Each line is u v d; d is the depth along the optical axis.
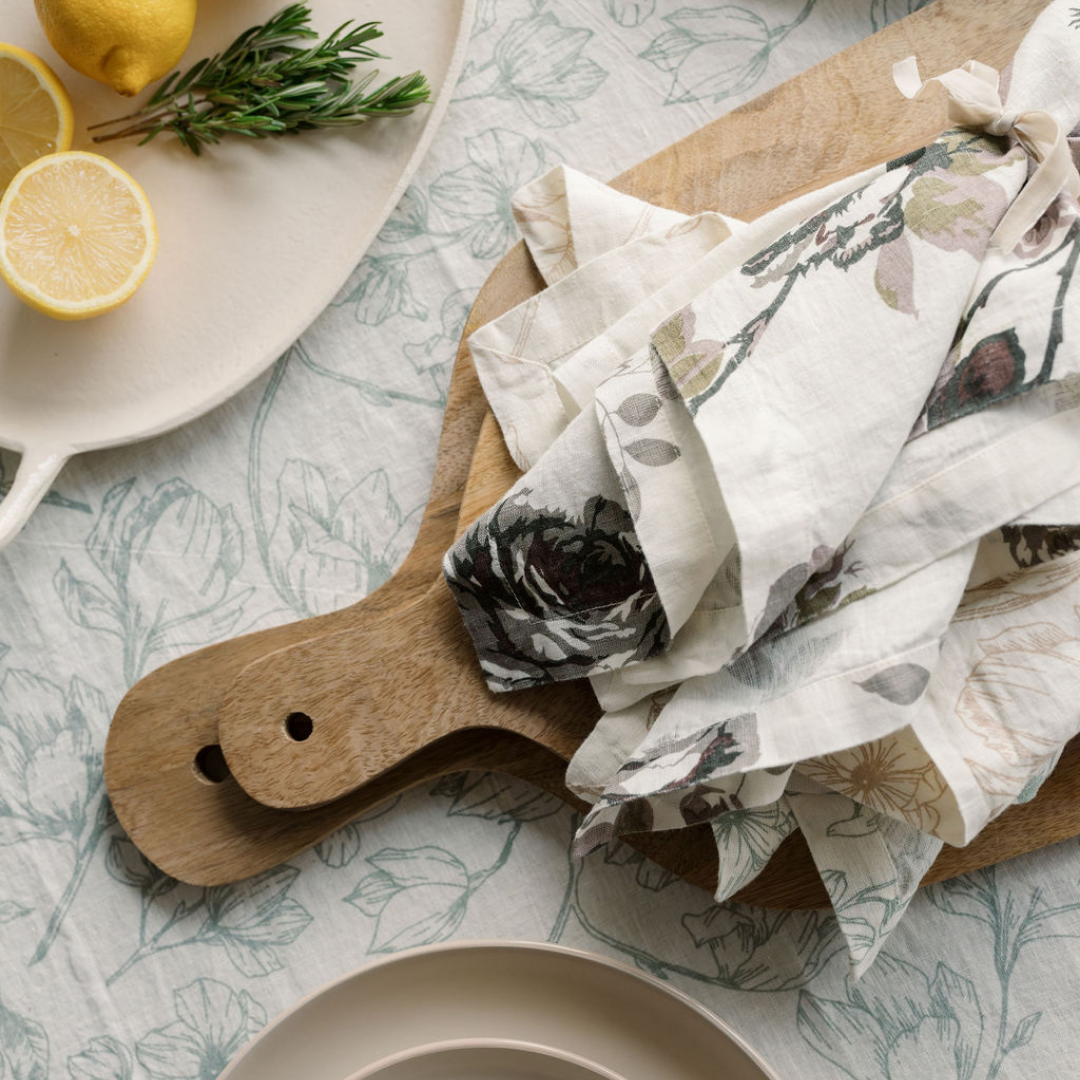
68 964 1.06
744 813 1.00
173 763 1.04
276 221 1.07
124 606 1.07
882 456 0.96
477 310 1.05
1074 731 0.97
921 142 1.05
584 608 1.00
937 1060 1.04
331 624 1.04
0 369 1.07
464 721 1.02
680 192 1.05
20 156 1.06
